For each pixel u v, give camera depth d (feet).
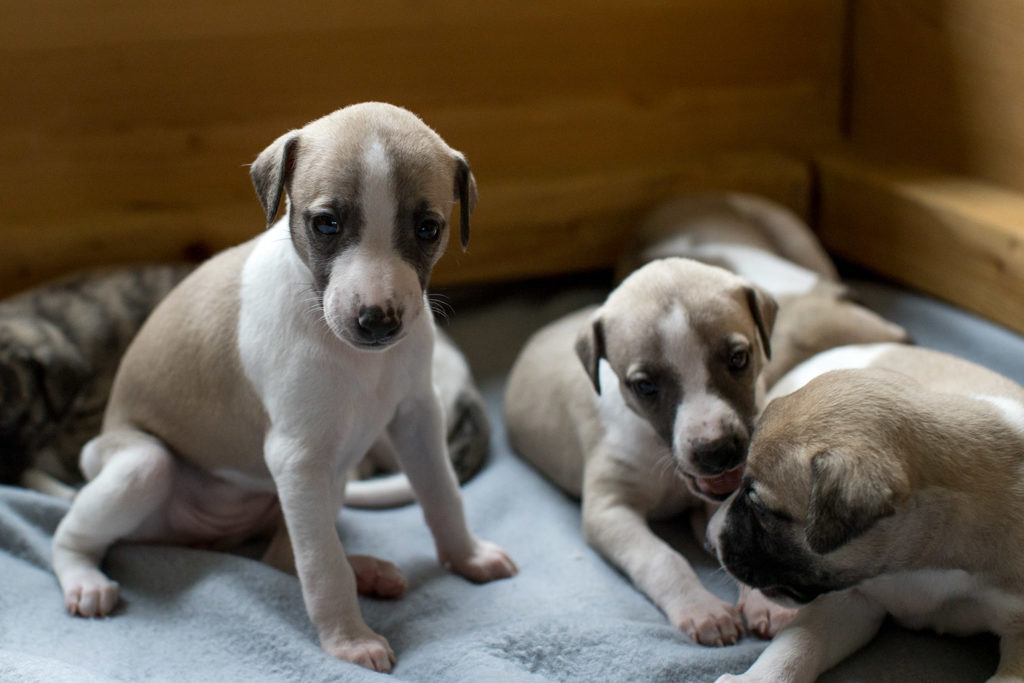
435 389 2.48
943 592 2.21
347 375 2.29
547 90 3.51
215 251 3.35
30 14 3.12
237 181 3.37
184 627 2.38
